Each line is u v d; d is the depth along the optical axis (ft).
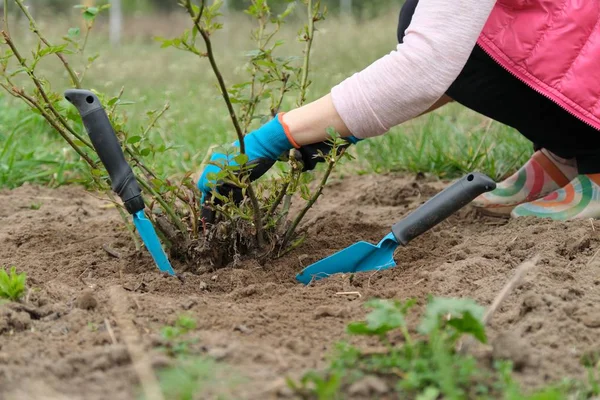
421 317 6.05
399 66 6.77
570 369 5.15
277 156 7.27
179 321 5.82
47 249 8.57
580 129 8.20
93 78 20.22
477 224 9.00
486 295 6.46
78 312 6.10
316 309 6.34
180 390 4.50
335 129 7.04
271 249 7.80
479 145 12.28
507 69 7.71
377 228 8.98
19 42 23.12
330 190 11.83
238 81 18.85
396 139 13.00
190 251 7.69
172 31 37.29
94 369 5.03
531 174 9.20
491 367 5.13
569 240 7.62
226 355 5.20
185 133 14.26
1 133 13.38
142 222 7.02
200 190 7.68
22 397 4.62
